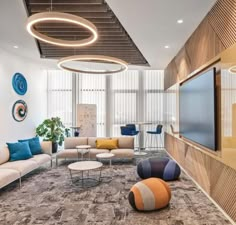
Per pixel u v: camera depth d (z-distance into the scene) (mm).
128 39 5602
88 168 4391
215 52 3506
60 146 8797
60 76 9234
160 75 9164
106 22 4539
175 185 4512
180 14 3871
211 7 3605
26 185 4598
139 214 3256
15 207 3539
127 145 6758
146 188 3355
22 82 7262
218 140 3383
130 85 9250
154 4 3523
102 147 6586
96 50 6570
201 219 3098
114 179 4996
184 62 5438
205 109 3789
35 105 8188
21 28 4684
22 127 7309
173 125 6660
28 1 3828
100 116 9320
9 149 5109
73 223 3012
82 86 9305
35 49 6180
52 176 5246
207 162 3898
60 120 8641
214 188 3607
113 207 3512
